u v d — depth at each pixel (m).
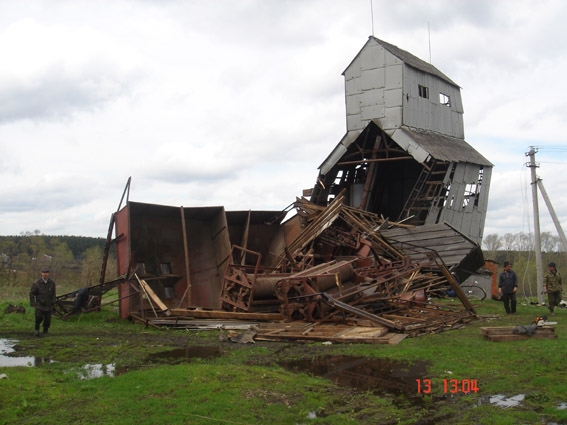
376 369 9.62
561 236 23.36
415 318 15.30
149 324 15.81
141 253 19.78
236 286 17.45
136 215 19.80
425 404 7.47
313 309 14.93
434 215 28.52
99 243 72.44
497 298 26.30
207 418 6.83
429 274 20.44
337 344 12.23
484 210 34.38
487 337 12.27
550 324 12.78
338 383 8.63
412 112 30.53
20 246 51.38
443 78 34.31
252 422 6.71
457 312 16.47
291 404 7.45
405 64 29.97
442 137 33.16
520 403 7.48
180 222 21.03
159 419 6.79
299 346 12.16
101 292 17.66
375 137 32.72
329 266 17.58
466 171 31.59
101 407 7.28
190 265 20.69
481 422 6.66
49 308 14.13
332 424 6.66
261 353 11.31
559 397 7.68
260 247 25.34
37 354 11.35
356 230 24.78
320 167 32.09
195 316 16.92
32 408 7.27
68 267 53.31
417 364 9.94
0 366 10.04
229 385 8.31
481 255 23.58
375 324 13.98
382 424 6.66
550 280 18.45
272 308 17.45
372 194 34.59
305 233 23.88
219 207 21.09
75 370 9.73
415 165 34.94
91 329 15.42
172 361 10.54
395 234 24.03
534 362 9.75
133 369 9.82
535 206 24.48
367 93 30.83
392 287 17.41
